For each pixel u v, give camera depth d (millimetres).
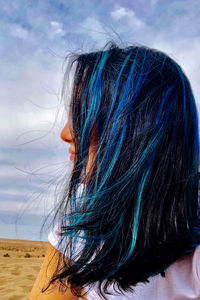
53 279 841
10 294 6809
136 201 815
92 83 924
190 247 781
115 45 1043
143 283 819
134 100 882
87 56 990
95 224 822
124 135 860
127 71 917
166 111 889
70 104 994
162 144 864
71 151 994
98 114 898
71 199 901
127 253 798
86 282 827
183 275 791
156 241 797
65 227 857
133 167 832
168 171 849
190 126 942
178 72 988
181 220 809
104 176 850
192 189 869
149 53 988
